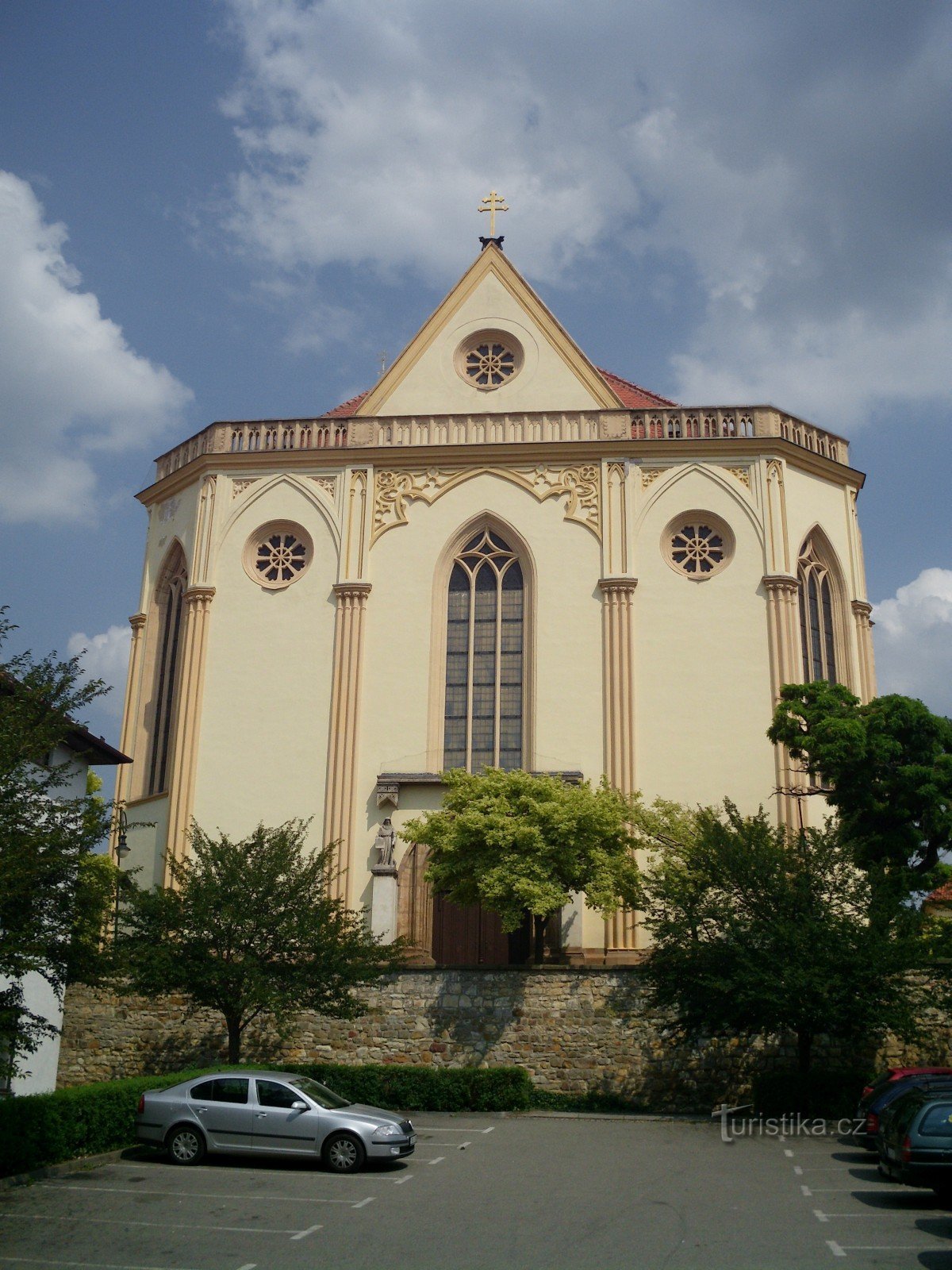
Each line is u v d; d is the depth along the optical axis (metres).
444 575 47.53
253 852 35.12
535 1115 31.41
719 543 46.75
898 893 33.25
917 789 34.31
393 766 45.47
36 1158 23.64
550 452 47.78
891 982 30.38
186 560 49.81
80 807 25.14
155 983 31.39
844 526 49.03
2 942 21.52
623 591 45.88
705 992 31.22
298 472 49.00
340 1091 32.00
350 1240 18.08
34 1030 23.77
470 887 37.12
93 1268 16.70
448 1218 19.45
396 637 46.84
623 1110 32.78
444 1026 34.50
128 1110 26.83
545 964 38.16
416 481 48.38
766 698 44.59
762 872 32.34
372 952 33.66
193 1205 20.62
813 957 30.27
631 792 41.06
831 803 36.88
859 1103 28.88
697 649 45.41
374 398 50.97
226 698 46.88
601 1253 17.09
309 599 47.53
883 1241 17.78
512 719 46.06
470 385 50.62
